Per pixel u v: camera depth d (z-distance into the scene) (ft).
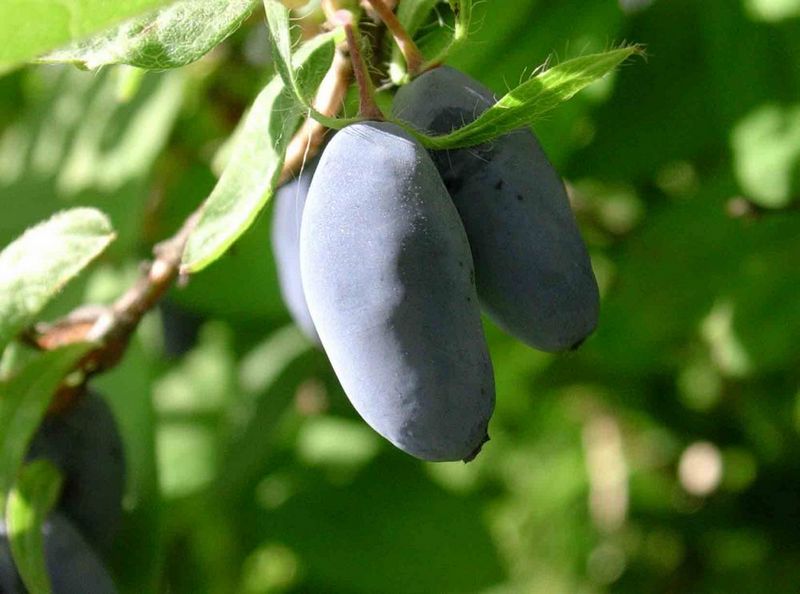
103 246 0.52
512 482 0.99
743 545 0.89
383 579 0.83
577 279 0.45
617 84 0.71
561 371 0.87
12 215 0.75
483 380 0.43
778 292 0.72
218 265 0.74
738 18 0.67
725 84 0.67
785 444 0.85
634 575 0.93
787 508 0.87
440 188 0.44
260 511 0.84
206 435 0.77
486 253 0.45
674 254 0.74
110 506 0.57
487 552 0.84
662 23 0.71
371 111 0.45
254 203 0.47
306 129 0.49
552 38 0.66
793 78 0.66
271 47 0.45
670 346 0.80
